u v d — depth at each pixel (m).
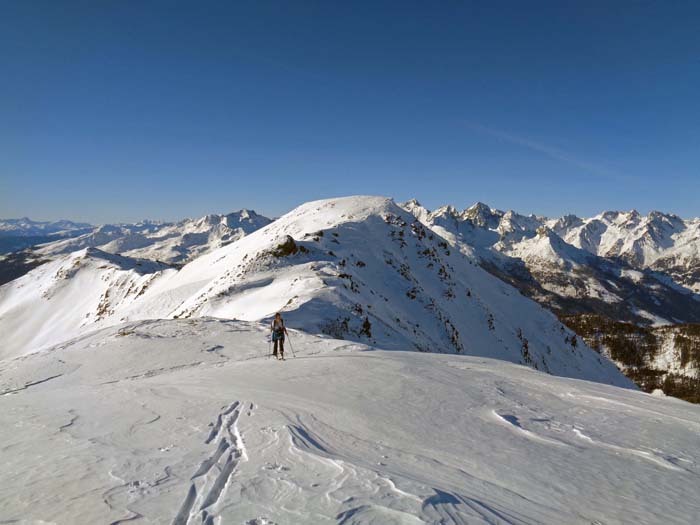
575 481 6.69
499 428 9.49
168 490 5.18
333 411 9.82
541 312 103.44
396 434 8.43
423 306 67.56
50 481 5.45
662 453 8.44
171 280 100.44
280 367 15.77
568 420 10.55
